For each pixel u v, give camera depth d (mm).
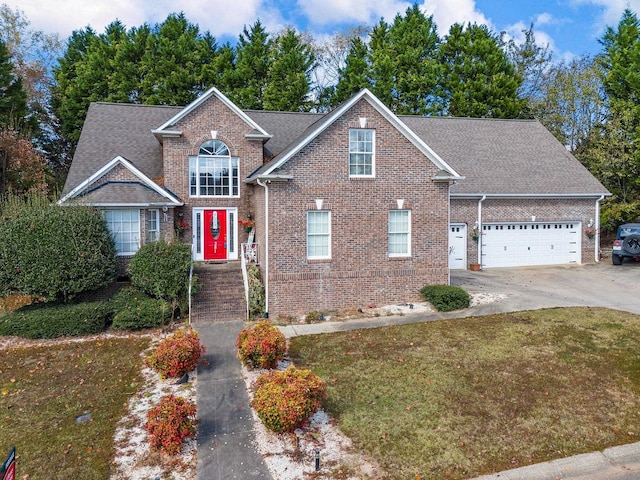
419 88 38719
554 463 7328
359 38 45188
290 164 15836
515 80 39062
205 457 7484
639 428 8328
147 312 14539
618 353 11609
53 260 14336
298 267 16000
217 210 20188
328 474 7008
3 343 13367
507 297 17594
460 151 26125
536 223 24766
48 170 33781
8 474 5145
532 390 9719
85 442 7930
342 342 13008
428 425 8367
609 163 32500
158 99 35875
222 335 13789
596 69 37531
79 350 12703
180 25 40750
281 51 40438
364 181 16516
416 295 17219
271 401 7820
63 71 39719
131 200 16594
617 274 21891
